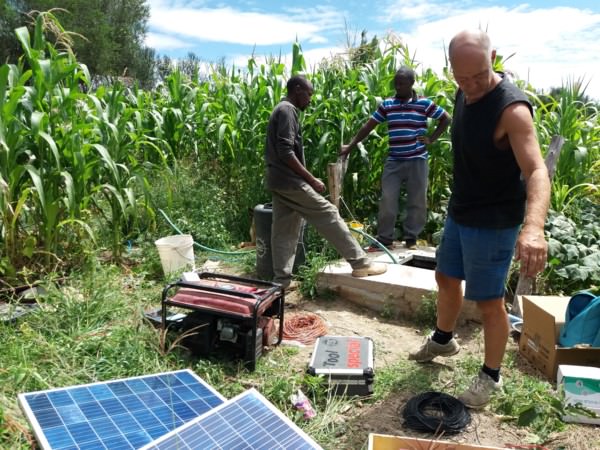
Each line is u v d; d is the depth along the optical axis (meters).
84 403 2.29
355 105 6.47
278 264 4.51
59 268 4.57
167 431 2.13
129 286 4.56
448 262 2.92
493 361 2.80
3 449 2.17
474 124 2.41
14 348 3.00
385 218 5.66
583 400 2.78
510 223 2.53
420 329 4.02
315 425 2.62
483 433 2.64
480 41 2.26
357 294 4.42
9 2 32.09
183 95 7.92
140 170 5.59
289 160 4.07
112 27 37.03
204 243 6.13
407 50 6.91
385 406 2.88
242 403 2.28
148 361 3.07
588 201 5.99
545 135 6.12
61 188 4.55
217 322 3.25
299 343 3.66
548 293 4.55
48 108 4.46
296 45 6.77
